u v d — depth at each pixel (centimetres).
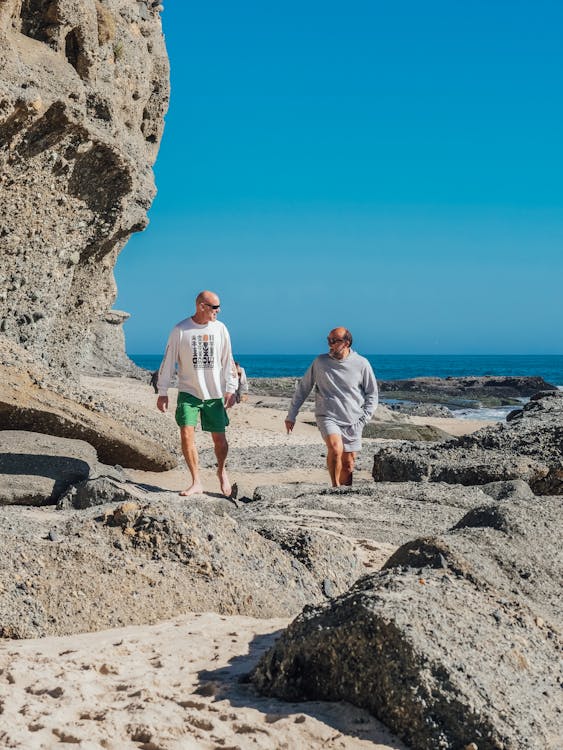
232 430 1886
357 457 1462
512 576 395
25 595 438
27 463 821
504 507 448
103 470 876
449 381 5822
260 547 545
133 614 453
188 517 520
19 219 1245
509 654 324
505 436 1020
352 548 605
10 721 301
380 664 309
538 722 301
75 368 1510
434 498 823
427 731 295
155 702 320
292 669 331
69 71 1266
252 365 16150
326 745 291
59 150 1234
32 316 1322
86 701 320
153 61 1712
